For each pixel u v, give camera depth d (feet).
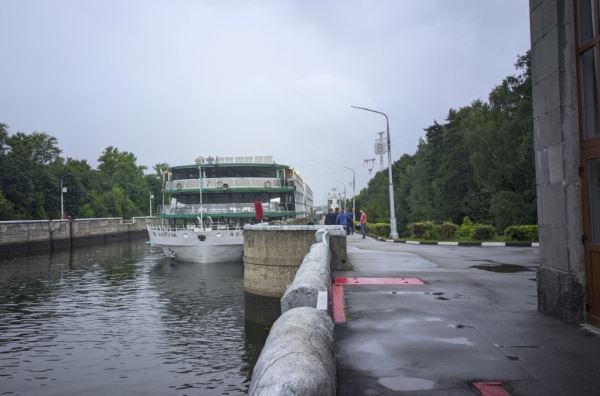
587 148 23.77
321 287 19.65
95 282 115.75
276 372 9.28
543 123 26.96
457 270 49.47
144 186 403.75
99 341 64.80
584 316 24.48
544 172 27.12
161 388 48.57
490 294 34.76
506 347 21.03
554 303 26.27
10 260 168.45
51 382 50.06
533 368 18.38
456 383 16.90
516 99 156.87
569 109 24.54
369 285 39.19
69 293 101.19
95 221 253.03
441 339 22.40
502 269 50.37
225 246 132.46
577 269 24.53
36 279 121.80
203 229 131.85
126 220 314.76
